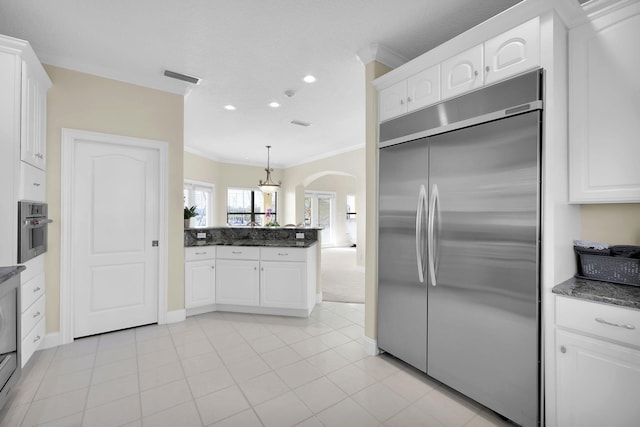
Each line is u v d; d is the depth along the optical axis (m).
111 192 2.97
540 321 1.58
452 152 1.96
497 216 1.73
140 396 1.97
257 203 8.65
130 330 3.03
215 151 6.92
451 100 1.96
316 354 2.57
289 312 3.55
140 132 3.07
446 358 2.00
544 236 1.57
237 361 2.44
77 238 2.81
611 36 1.55
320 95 3.58
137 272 3.10
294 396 1.98
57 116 2.67
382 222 2.46
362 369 2.32
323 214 10.57
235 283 3.59
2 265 1.95
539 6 1.57
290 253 3.48
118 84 2.96
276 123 4.72
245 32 2.34
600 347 1.39
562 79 1.63
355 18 2.18
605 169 1.57
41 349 2.59
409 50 2.60
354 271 6.32
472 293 1.85
